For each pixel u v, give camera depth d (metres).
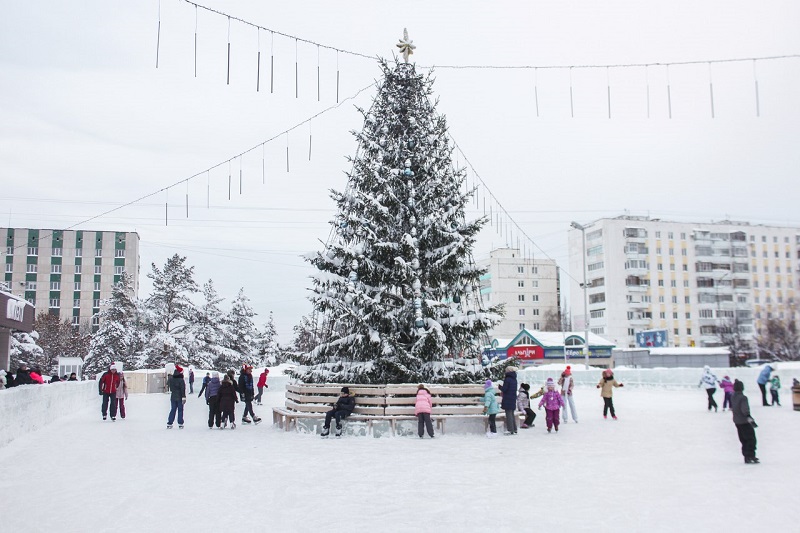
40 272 110.56
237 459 13.26
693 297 93.25
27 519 8.20
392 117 20.05
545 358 69.19
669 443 15.52
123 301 68.31
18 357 53.25
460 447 15.17
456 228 19.55
